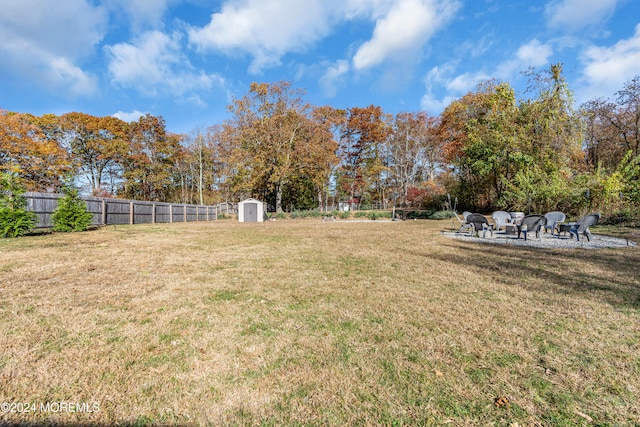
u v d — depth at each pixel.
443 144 27.84
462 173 24.06
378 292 3.50
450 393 1.62
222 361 1.93
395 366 1.88
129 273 4.38
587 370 1.84
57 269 4.58
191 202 34.81
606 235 9.31
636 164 12.28
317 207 37.66
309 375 1.78
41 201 11.27
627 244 7.40
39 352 2.01
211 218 25.73
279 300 3.19
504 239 8.90
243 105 26.56
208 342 2.19
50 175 19.75
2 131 16.97
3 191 9.14
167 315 2.72
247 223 20.53
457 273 4.50
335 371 1.82
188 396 1.58
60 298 3.17
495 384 1.70
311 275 4.34
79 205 11.35
